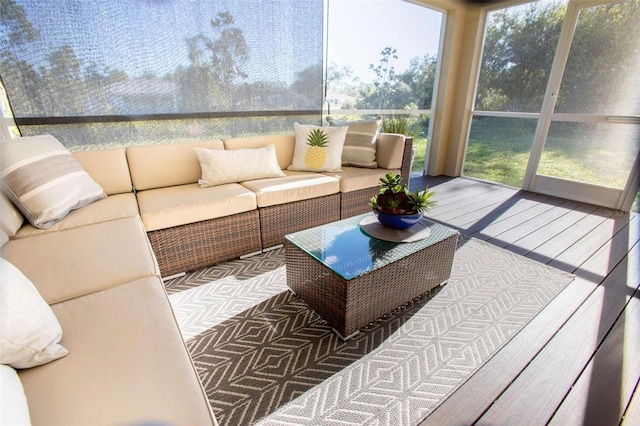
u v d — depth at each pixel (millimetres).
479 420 992
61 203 1497
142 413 590
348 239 1535
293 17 2695
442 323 1438
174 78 2326
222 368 1195
